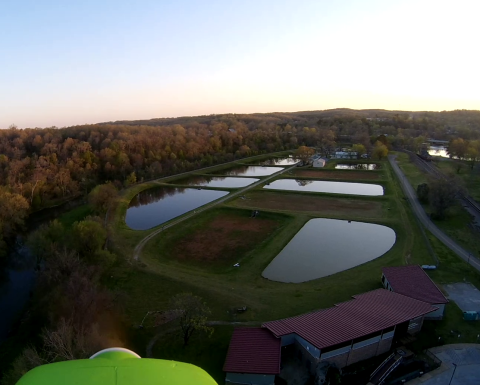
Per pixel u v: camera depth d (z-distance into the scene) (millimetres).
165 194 111375
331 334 33219
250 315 42625
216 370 33938
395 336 37250
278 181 126062
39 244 54406
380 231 73750
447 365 34188
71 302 37812
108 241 65188
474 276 51656
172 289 49219
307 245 66500
